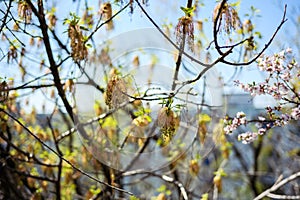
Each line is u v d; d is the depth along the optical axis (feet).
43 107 6.33
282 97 4.17
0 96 4.61
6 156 5.54
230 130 4.35
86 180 7.29
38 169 6.64
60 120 6.73
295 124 9.23
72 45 4.27
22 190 5.93
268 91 4.18
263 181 10.24
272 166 10.32
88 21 4.94
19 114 5.89
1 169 5.56
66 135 5.52
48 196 6.62
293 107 4.28
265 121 4.30
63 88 5.05
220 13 3.81
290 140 9.75
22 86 4.78
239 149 9.92
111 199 5.68
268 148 10.23
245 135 4.34
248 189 10.42
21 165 5.92
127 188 7.38
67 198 6.60
